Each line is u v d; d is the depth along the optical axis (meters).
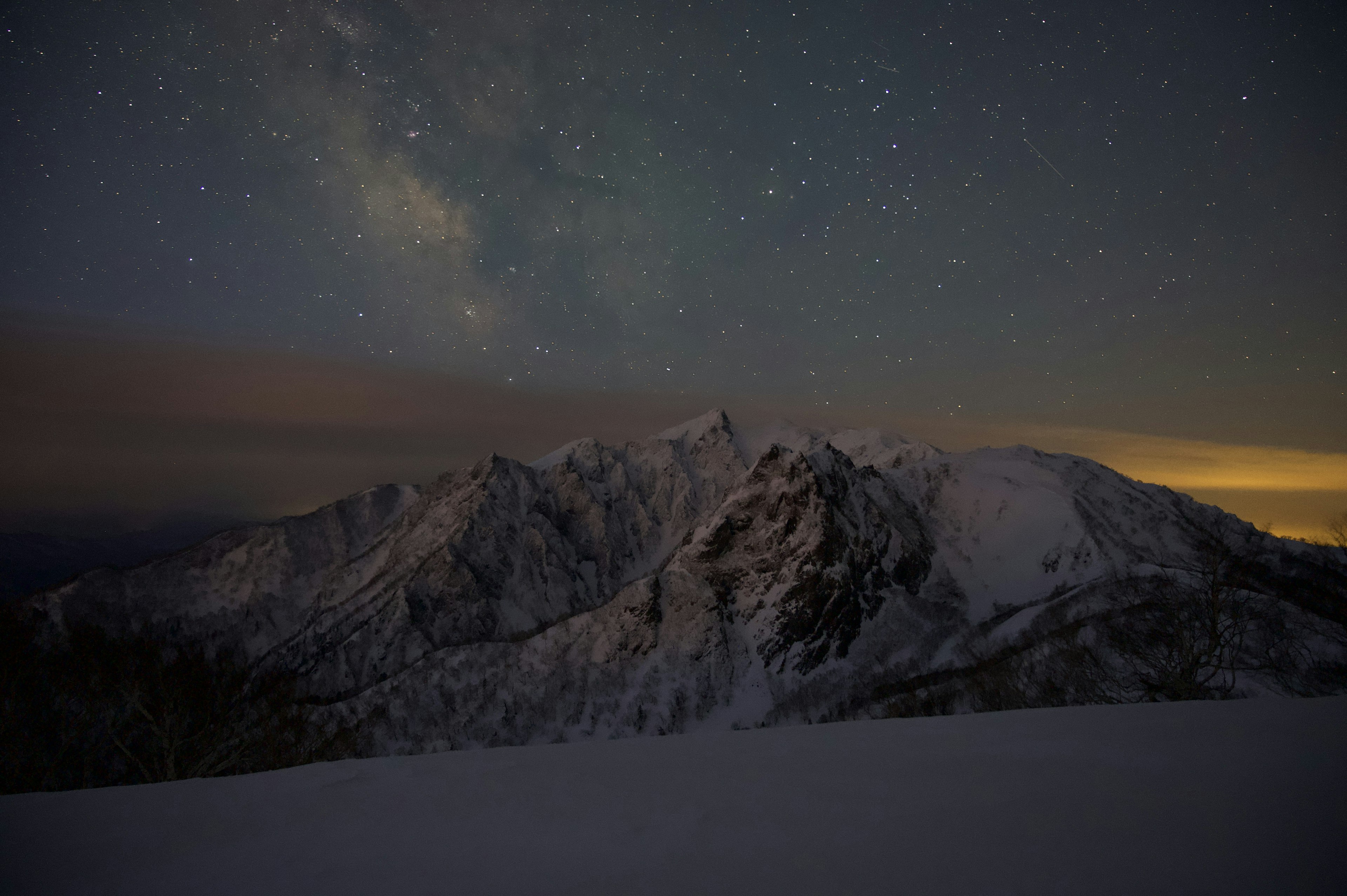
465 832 2.21
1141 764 2.62
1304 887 1.43
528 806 2.47
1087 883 1.51
